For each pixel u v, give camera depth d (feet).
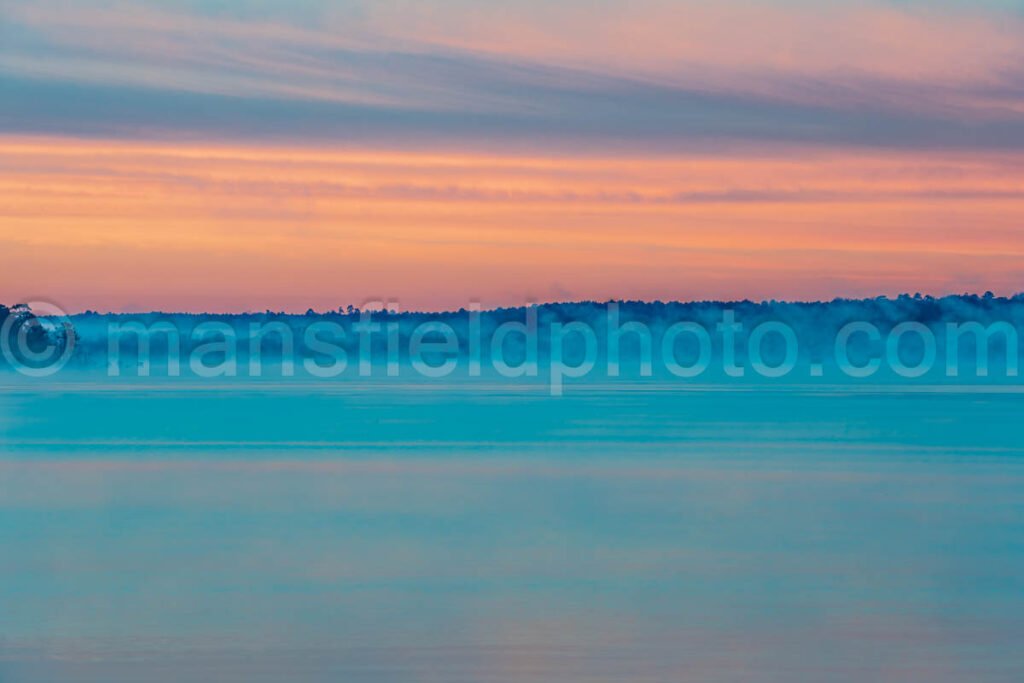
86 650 49.19
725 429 155.22
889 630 52.11
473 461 117.60
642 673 46.26
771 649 49.32
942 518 82.12
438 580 61.82
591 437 143.02
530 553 69.00
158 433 148.66
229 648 49.44
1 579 62.28
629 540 73.10
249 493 94.38
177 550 70.23
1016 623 53.31
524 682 45.27
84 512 84.99
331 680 45.47
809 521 80.48
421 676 45.91
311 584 61.00
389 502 89.51
